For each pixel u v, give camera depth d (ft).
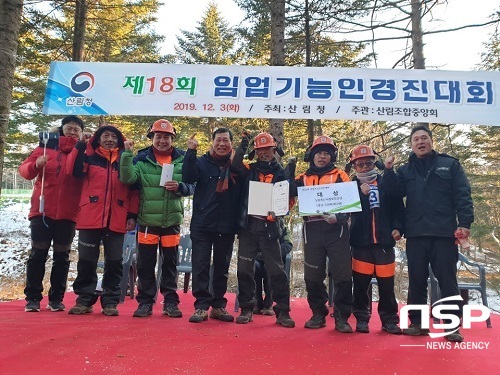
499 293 39.91
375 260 12.27
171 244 13.21
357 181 13.03
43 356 8.05
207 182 12.91
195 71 13.97
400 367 8.27
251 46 38.86
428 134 11.98
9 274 37.99
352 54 33.86
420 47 23.85
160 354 8.41
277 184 12.42
